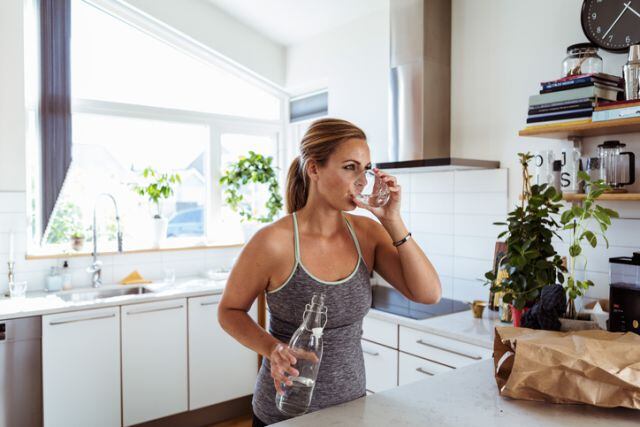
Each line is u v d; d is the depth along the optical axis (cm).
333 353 122
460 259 278
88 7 326
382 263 136
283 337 126
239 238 394
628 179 201
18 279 297
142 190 340
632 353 104
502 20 258
